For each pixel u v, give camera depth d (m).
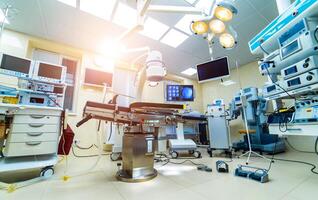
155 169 1.89
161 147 1.87
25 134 1.61
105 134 3.31
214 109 3.05
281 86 1.45
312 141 3.13
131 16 2.79
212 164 2.22
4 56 2.05
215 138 2.91
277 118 1.52
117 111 1.42
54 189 1.30
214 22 1.57
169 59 4.38
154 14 2.74
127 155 1.66
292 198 1.07
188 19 2.90
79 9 2.59
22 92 2.09
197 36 3.37
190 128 4.67
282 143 3.22
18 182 1.42
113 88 4.07
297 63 1.29
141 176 1.54
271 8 2.59
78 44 3.53
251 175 1.52
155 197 1.13
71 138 2.12
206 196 1.13
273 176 1.57
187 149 2.78
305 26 1.25
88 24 2.93
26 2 2.40
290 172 1.70
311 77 1.17
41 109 1.73
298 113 1.33
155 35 3.34
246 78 4.70
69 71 3.79
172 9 1.60
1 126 1.67
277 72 1.64
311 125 1.18
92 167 1.98
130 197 1.13
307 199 1.05
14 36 2.98
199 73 2.70
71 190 1.27
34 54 3.36
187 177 1.60
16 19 2.71
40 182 1.47
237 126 4.59
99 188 1.31
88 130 3.36
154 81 1.81
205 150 3.88
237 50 3.95
